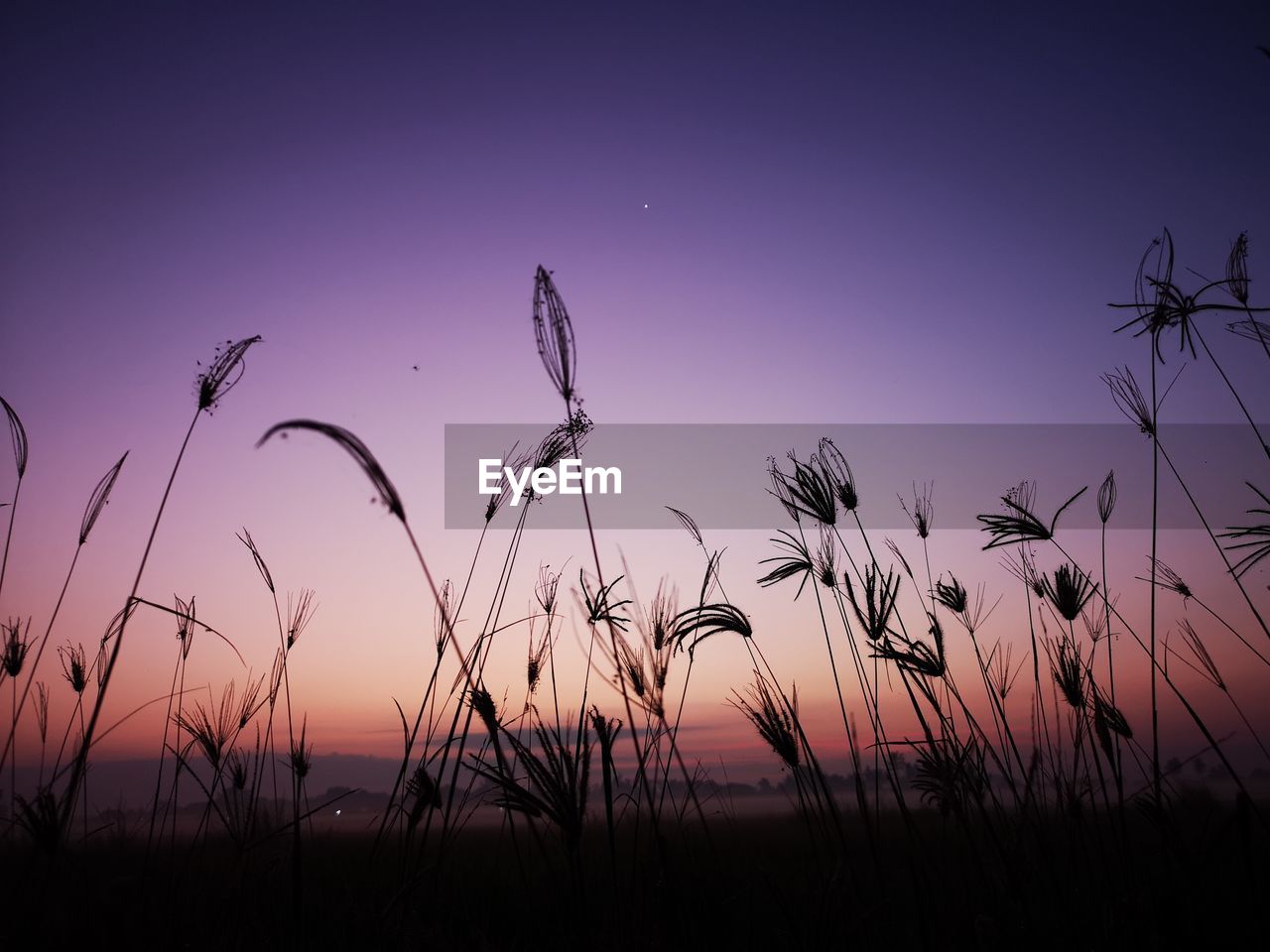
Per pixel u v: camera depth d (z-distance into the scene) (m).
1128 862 2.32
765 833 3.34
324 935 2.70
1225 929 2.09
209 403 2.45
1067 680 2.61
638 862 2.71
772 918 2.80
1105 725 2.43
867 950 2.37
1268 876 2.42
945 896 2.52
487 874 3.55
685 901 2.58
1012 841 2.58
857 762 2.38
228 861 3.16
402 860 2.74
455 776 2.70
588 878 2.91
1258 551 2.65
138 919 2.23
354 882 3.55
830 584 2.85
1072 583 2.89
